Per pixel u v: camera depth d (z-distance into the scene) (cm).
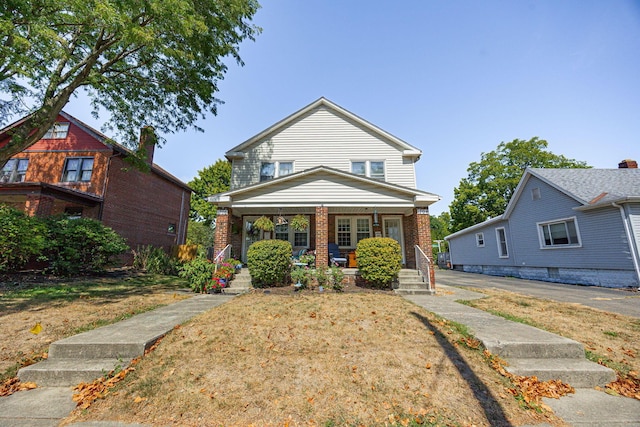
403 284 890
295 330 479
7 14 690
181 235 2108
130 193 1591
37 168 1493
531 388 324
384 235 1274
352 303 659
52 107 920
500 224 1845
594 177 1433
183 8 800
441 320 535
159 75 1173
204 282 873
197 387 319
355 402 293
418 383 326
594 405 300
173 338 446
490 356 389
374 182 977
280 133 1323
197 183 3353
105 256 1080
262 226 1035
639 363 387
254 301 685
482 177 2848
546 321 562
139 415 279
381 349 408
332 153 1300
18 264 948
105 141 1341
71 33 934
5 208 905
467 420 269
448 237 2562
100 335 438
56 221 1011
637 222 1091
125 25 752
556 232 1416
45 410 293
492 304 717
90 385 334
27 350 418
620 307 712
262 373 346
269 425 262
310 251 1171
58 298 703
